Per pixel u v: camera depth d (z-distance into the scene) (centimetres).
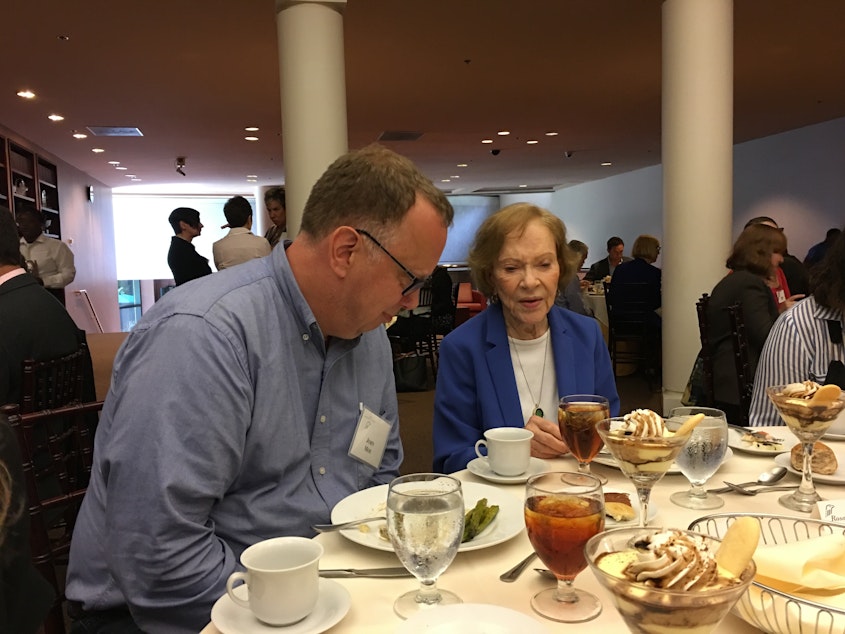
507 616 69
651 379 603
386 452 142
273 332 109
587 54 530
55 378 190
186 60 523
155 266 1571
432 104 696
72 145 877
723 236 371
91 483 110
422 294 662
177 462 93
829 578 68
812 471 119
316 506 114
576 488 80
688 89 365
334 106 361
